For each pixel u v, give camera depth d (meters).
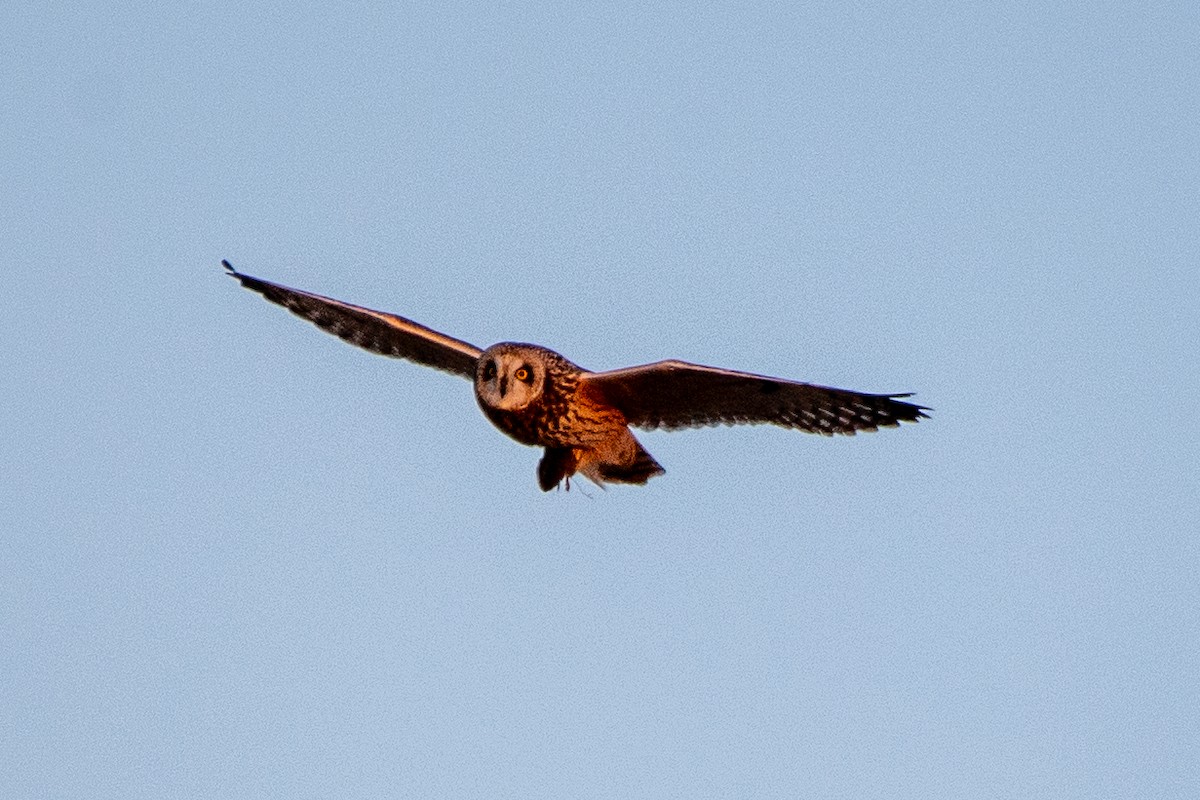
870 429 14.77
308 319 16.78
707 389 14.91
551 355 15.34
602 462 15.73
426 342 16.22
